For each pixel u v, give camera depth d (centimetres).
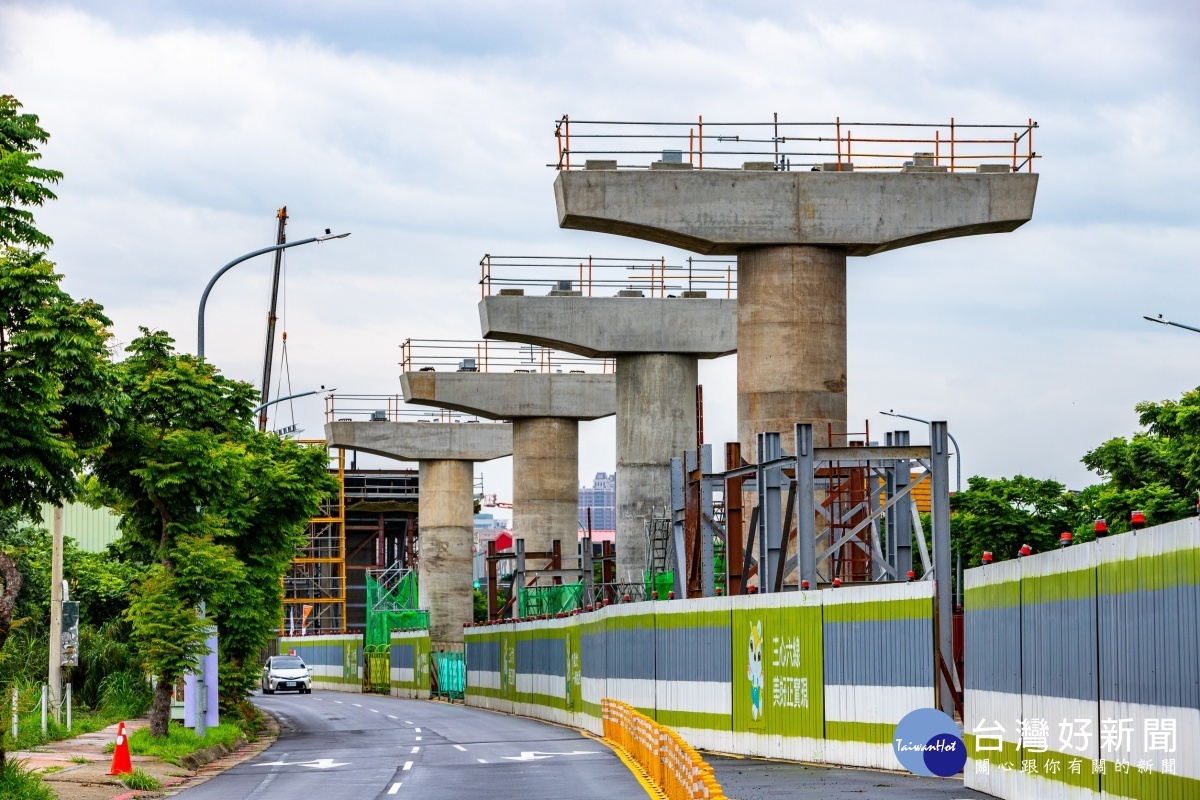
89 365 2642
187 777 3519
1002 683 2400
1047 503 8044
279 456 5353
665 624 4338
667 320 7350
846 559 4784
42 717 4166
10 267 2531
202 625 4047
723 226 4947
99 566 6719
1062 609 2105
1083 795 2008
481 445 11038
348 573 15738
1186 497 6131
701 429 6812
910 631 3017
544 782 3150
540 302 7294
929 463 3719
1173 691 1698
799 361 4912
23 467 2503
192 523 3978
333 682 12962
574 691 5788
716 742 3909
